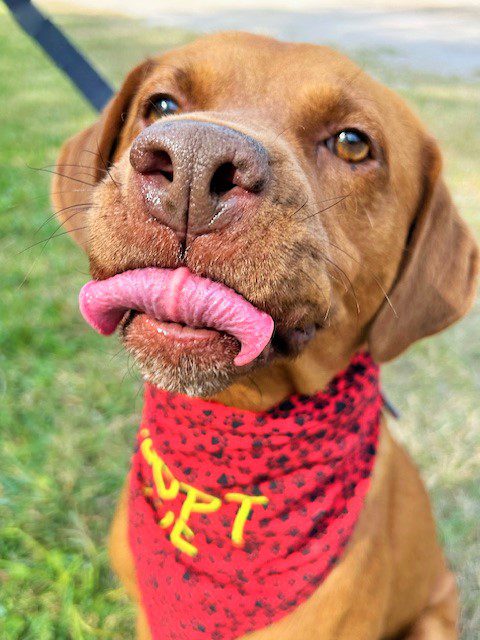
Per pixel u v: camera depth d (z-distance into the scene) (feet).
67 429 1.39
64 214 0.95
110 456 1.35
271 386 0.78
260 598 0.82
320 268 0.65
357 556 0.83
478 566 1.22
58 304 1.73
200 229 0.56
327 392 0.82
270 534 0.81
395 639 1.06
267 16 6.98
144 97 0.82
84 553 1.17
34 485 1.25
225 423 0.80
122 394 1.48
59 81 4.09
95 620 1.07
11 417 1.38
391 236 0.83
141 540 0.87
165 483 0.85
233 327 0.58
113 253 0.59
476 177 2.71
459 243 0.89
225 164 0.54
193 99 0.79
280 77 0.77
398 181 0.83
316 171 0.77
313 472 0.81
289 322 0.64
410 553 0.94
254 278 0.59
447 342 1.77
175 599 0.85
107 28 5.92
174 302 0.57
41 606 1.08
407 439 1.45
